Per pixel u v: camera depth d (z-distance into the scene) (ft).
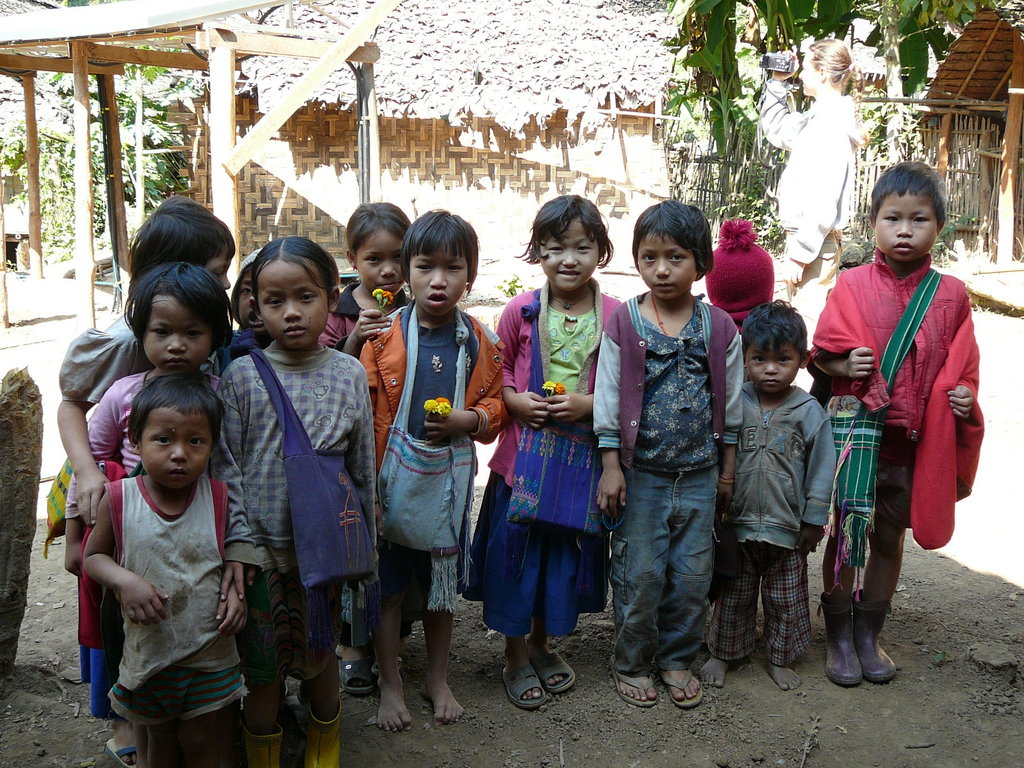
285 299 8.43
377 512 9.66
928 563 13.99
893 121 39.40
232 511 8.13
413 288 9.75
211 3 24.06
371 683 10.68
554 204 10.20
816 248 23.77
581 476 10.34
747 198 42.14
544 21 43.32
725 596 10.96
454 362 9.93
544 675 10.79
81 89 27.71
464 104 40.52
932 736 9.85
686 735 9.93
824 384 11.63
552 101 41.16
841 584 11.05
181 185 48.34
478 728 10.00
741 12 41.01
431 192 43.70
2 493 10.13
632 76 41.63
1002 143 41.75
